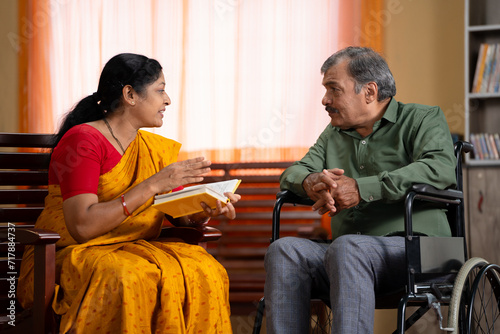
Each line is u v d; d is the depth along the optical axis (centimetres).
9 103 361
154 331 166
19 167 227
